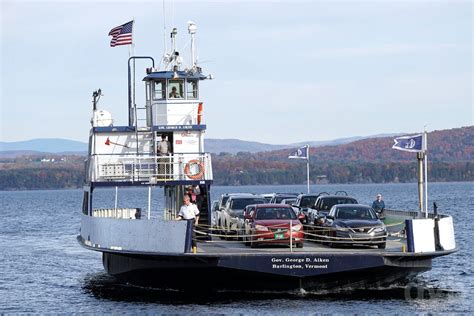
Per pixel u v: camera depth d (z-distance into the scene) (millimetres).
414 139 60125
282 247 54250
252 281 50156
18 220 170000
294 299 49906
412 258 50594
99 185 61531
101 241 57062
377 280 51375
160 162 63250
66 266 75625
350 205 56781
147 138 66750
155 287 54062
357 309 46938
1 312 50000
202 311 46500
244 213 58875
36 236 118438
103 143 66062
